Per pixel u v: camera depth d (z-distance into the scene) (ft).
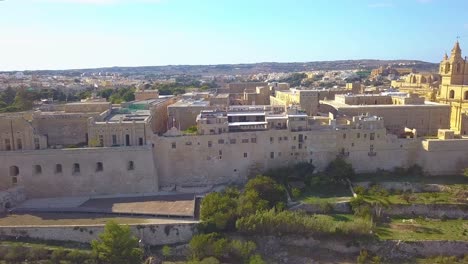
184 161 453.17
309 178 442.91
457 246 350.64
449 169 468.75
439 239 354.95
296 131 462.19
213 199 377.71
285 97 648.79
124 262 312.91
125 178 431.84
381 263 339.16
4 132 430.20
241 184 454.81
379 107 529.86
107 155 428.56
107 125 437.58
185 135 450.71
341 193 426.92
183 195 422.82
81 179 427.74
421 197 413.18
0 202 385.70
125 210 381.81
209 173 456.86
